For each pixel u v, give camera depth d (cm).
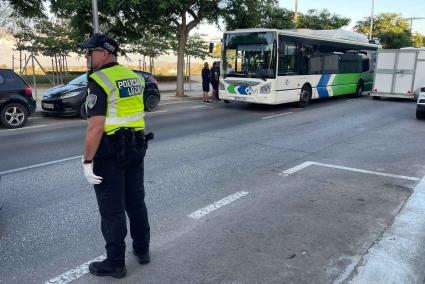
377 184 612
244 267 364
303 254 388
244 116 1341
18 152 811
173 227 448
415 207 513
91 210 498
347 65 1902
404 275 350
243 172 671
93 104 309
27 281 340
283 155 794
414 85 1794
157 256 384
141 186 357
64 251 393
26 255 384
